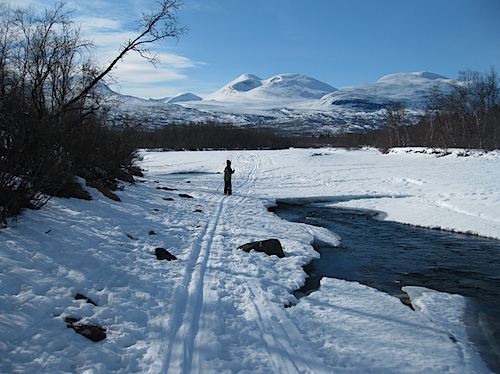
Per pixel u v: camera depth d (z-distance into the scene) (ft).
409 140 204.85
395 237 39.65
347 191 69.51
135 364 13.08
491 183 64.54
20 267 16.66
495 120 146.92
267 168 107.96
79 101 36.73
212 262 25.05
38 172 23.77
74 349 12.99
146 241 26.76
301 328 17.43
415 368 14.80
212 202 51.78
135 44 37.37
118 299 16.97
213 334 15.49
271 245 29.25
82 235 22.90
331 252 33.73
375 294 22.98
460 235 40.45
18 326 13.20
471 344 17.57
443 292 24.16
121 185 46.39
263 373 13.41
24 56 30.94
